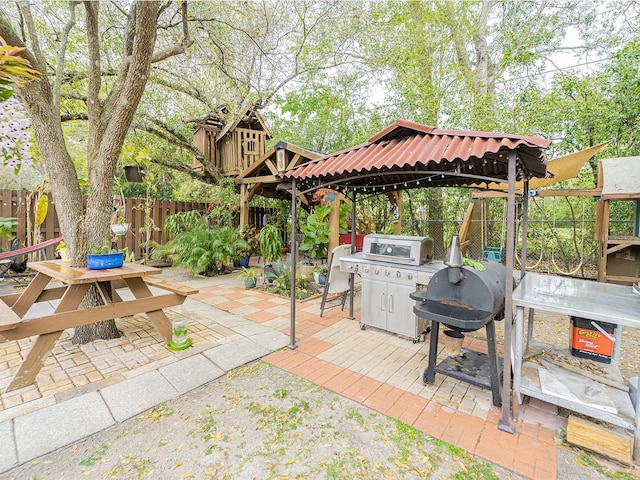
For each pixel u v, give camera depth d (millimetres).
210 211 8688
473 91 9164
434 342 2693
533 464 1863
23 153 4676
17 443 1961
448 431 2152
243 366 3066
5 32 2752
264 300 5340
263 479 1762
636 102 6590
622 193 5691
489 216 9250
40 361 2635
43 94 3221
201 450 1974
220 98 7887
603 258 6000
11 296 3584
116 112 3357
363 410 2383
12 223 5133
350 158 2988
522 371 2465
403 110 9773
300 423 2234
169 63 6875
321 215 7375
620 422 1902
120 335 3660
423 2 9305
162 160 9023
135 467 1836
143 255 8000
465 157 2113
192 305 4969
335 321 4344
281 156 4516
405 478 1771
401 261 3721
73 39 5984
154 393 2551
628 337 4023
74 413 2256
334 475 1790
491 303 2357
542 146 1959
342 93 12047
